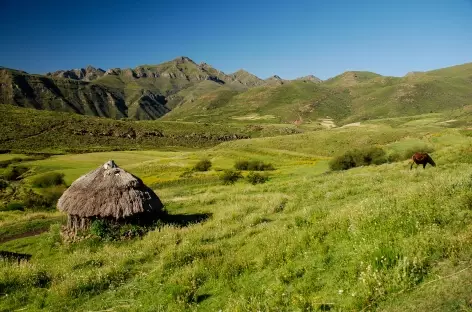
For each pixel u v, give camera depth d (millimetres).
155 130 172750
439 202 8406
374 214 8617
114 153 104688
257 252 9469
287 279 7195
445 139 57594
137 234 18250
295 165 71875
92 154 101875
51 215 28797
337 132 122062
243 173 57406
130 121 182250
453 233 6477
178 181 54750
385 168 25719
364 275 5824
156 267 10758
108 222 19125
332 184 19828
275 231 10930
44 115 146625
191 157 89375
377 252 6359
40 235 21734
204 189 37281
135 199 19781
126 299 8836
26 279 11039
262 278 7832
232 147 104125
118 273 10781
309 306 5883
